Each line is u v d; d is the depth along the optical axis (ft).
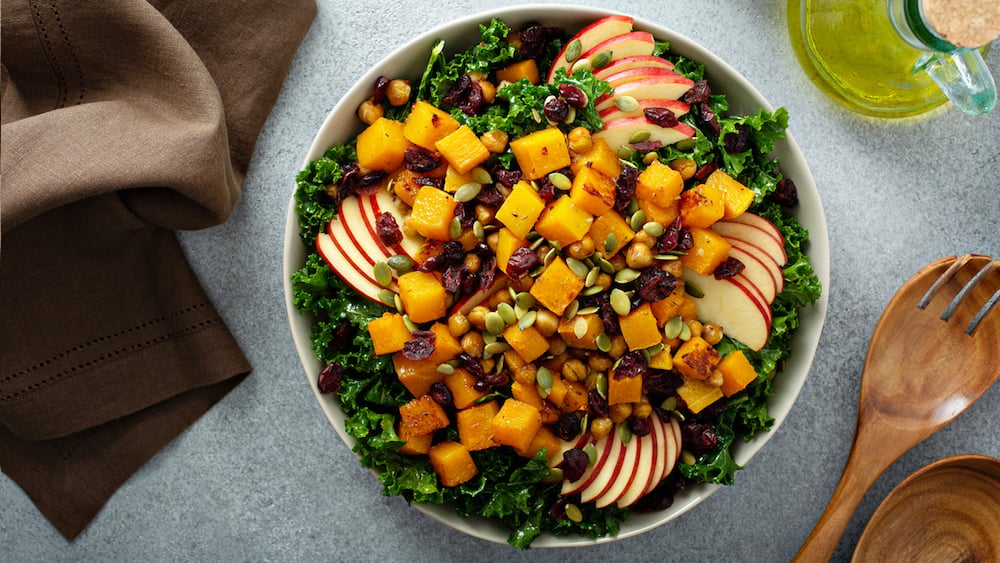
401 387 1.83
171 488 2.10
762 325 1.82
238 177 2.03
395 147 1.78
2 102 1.93
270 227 2.06
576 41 1.81
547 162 1.73
